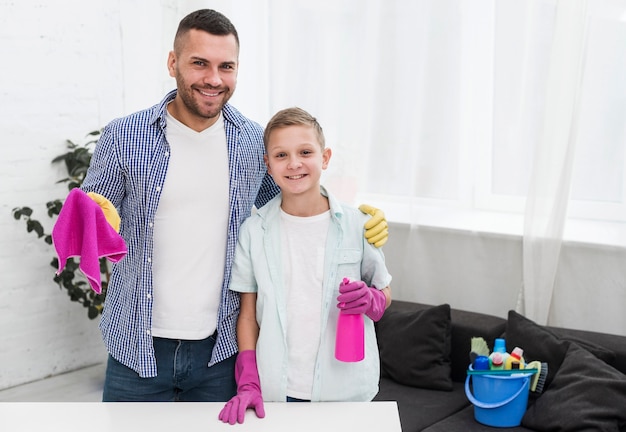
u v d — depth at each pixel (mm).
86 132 3793
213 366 1942
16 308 3602
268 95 3838
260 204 2164
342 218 1843
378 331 3094
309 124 1804
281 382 1787
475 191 3355
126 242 1918
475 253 3279
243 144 1949
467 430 2504
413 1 3334
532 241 3039
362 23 3479
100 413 1626
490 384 2523
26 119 3537
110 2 3822
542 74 3053
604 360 2584
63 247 1573
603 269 2998
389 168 3469
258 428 1561
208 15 1814
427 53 3293
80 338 3898
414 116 3391
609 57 2912
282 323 1798
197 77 1800
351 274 1842
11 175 3508
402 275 3492
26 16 3482
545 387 2621
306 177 1800
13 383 3627
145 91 4020
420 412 2672
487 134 3279
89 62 3768
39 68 3561
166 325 1898
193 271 1905
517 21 3080
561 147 2961
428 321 2938
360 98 3516
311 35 3623
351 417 1622
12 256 3559
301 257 1836
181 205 1901
